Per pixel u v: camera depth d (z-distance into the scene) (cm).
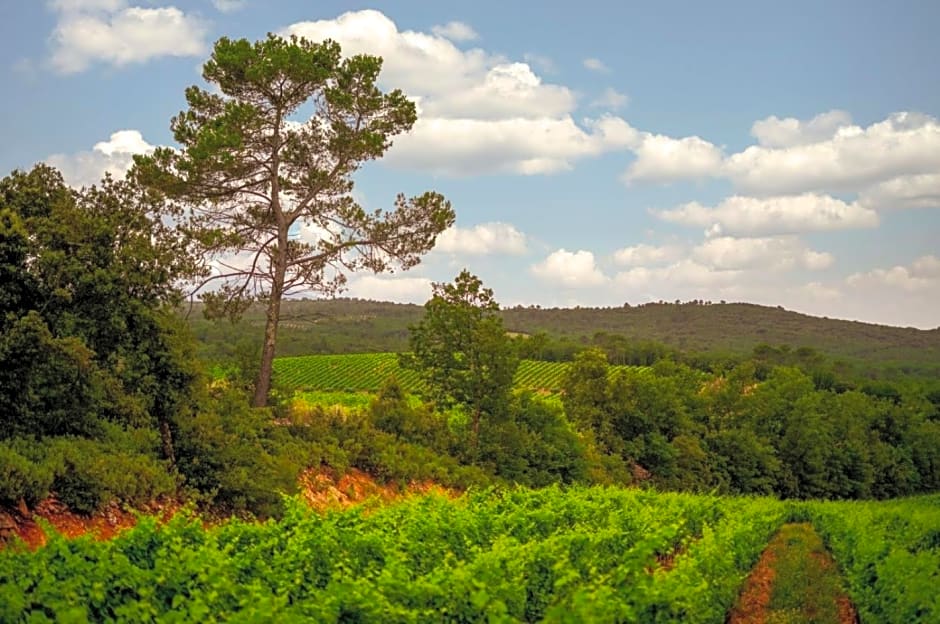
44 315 1702
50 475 1535
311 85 3070
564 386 5119
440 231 3266
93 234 1750
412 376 9356
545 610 1203
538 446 3931
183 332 1945
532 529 1838
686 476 4950
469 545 1508
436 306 3712
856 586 1803
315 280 3159
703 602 1367
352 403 6669
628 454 4816
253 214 3097
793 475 5978
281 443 2586
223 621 914
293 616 847
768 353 11362
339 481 2639
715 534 2023
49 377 1653
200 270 2867
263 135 3020
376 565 1236
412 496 2598
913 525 2761
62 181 1858
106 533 1616
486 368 3666
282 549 1319
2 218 1650
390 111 3189
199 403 2069
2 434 1667
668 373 5869
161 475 1820
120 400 1958
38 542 1455
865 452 6575
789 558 2438
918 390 9169
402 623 909
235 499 2022
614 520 1944
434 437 3606
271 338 3030
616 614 973
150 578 966
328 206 3192
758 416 5950
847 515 2936
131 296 1819
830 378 9831
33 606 904
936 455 7519
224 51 2941
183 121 3023
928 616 1405
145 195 1898
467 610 985
